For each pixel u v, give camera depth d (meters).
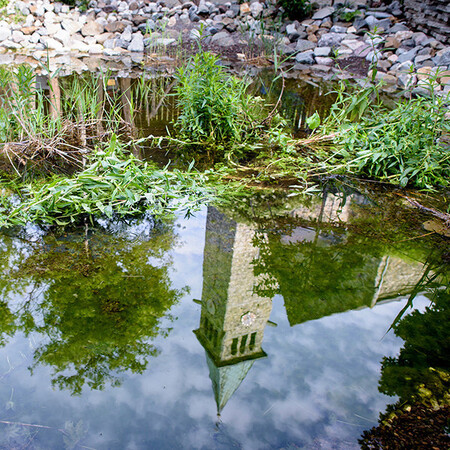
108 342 1.83
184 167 3.55
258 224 2.80
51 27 7.51
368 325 2.04
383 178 3.51
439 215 2.97
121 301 2.07
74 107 4.60
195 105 4.11
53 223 2.68
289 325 2.00
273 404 1.62
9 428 1.45
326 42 7.73
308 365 1.81
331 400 1.64
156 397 1.62
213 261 2.39
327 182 3.43
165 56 7.36
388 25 7.80
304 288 2.23
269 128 4.41
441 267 2.46
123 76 6.22
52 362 1.72
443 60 6.62
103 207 2.66
